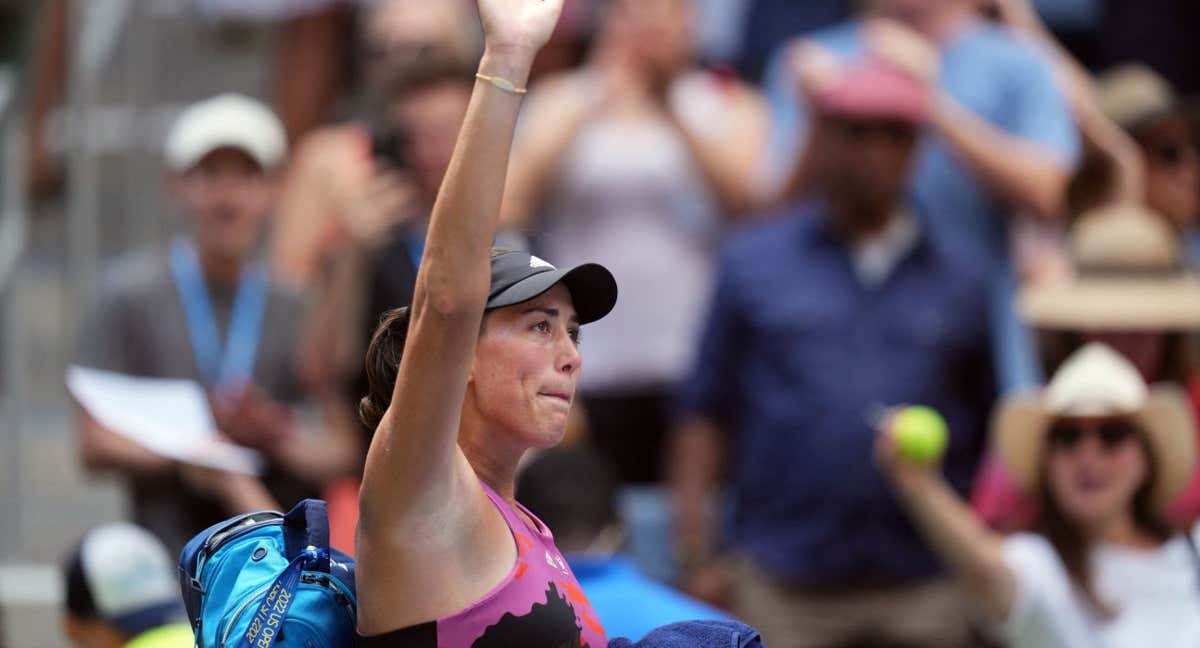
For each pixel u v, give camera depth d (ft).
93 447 61.87
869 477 65.77
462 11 82.38
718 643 28.30
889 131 67.41
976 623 67.00
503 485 28.22
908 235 68.44
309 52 86.74
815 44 80.18
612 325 73.72
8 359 76.59
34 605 74.38
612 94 75.00
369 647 26.43
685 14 76.18
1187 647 55.67
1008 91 75.72
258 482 62.54
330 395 64.49
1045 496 56.54
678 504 70.90
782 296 68.03
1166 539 56.95
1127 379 56.75
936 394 67.10
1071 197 73.61
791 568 66.18
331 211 73.46
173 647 51.47
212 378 65.26
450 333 25.59
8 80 79.36
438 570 26.23
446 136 65.21
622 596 47.96
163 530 60.95
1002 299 73.92
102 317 65.31
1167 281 65.51
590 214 74.08
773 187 74.84
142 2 88.63
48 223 86.33
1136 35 87.15
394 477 25.84
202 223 65.98
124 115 86.38
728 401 70.13
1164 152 75.15
